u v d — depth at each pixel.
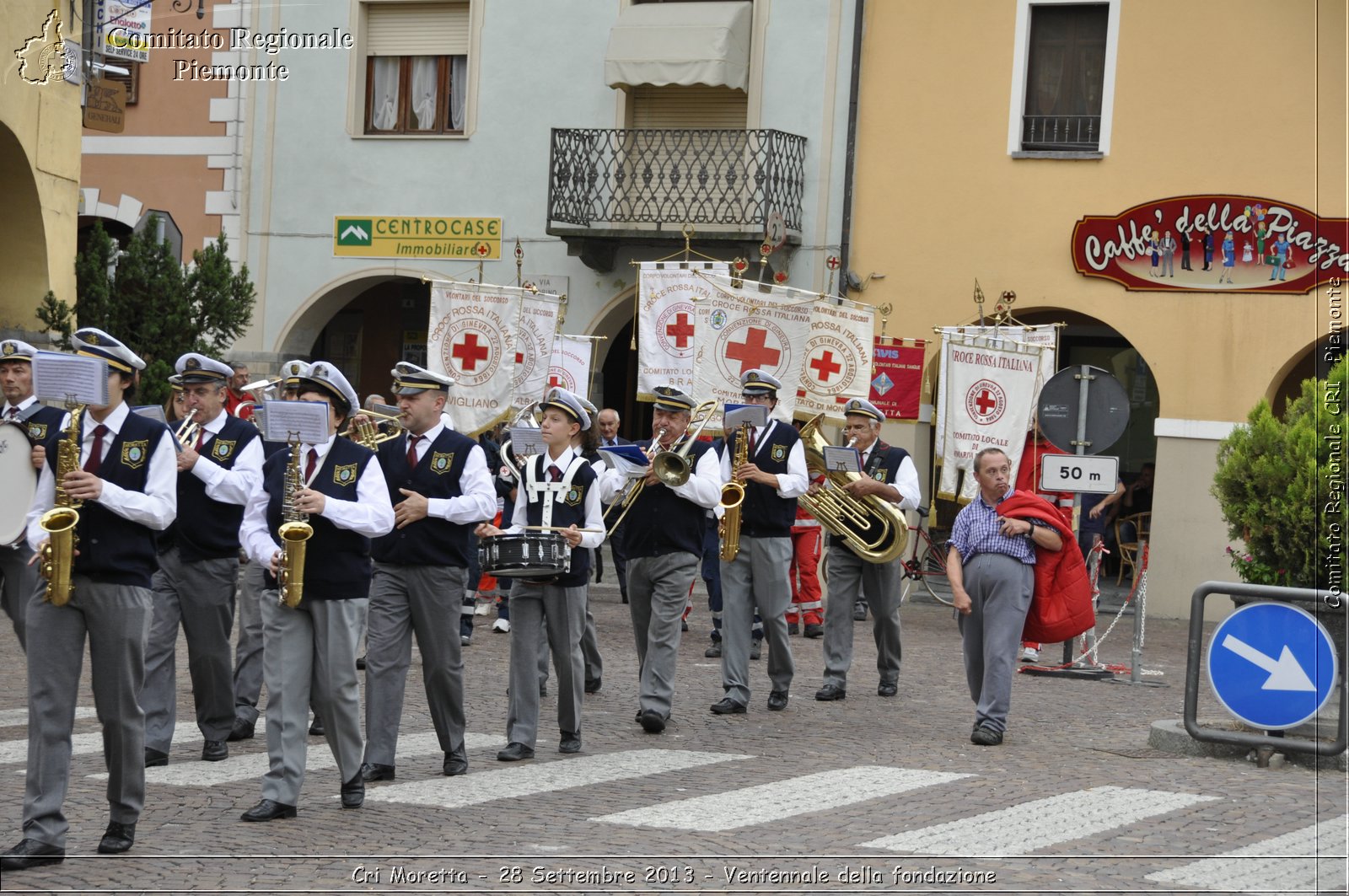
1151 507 25.64
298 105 25.98
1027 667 15.60
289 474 8.62
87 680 13.31
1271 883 7.67
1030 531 11.71
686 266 19.42
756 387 12.88
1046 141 22.95
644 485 11.80
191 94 26.34
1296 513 11.13
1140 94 22.36
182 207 26.45
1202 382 22.05
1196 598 11.16
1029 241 22.88
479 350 18.75
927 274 23.33
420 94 25.73
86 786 9.45
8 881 7.26
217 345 20.81
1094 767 10.72
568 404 10.83
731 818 8.88
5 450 7.69
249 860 7.76
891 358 22.05
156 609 10.30
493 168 25.17
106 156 26.69
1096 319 22.58
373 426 12.93
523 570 10.20
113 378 7.94
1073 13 22.81
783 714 12.77
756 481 12.68
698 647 16.92
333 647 8.81
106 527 7.71
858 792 9.65
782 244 23.70
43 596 7.61
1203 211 21.97
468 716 12.36
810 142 23.84
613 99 24.61
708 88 24.42
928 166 23.30
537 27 24.95
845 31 23.66
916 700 13.84
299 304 26.03
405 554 9.84
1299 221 21.53
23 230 18.47
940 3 23.23
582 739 11.28
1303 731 11.12
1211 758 11.18
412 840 8.23
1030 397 20.20
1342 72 21.42
